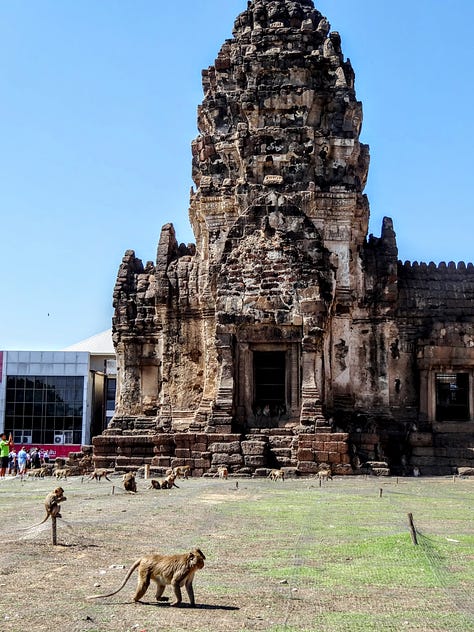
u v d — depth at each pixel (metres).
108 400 91.19
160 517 22.19
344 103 45.75
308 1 49.72
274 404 41.88
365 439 40.28
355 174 46.28
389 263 46.00
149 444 43.03
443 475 40.84
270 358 42.31
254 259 41.75
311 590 13.51
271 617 11.88
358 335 45.72
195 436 39.28
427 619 11.78
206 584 13.95
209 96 47.66
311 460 38.25
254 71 46.03
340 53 47.16
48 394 83.12
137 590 12.76
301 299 41.06
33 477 41.97
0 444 44.25
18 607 12.35
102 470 38.09
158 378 49.34
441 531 19.59
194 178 49.03
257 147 45.06
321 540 18.25
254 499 26.98
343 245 44.72
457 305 46.69
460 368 44.94
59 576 14.48
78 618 11.75
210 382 44.81
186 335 47.56
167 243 49.22
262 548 17.31
